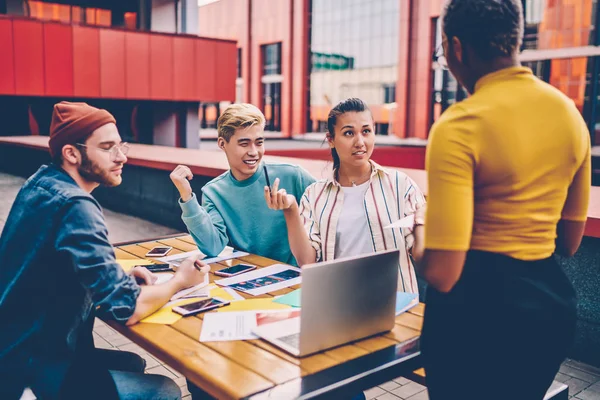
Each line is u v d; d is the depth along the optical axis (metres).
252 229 2.98
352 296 1.68
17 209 1.87
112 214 10.13
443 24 1.46
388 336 1.79
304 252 2.42
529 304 1.34
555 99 1.38
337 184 2.51
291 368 1.55
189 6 20.38
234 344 1.72
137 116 20.23
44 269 1.80
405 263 2.46
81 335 1.92
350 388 1.49
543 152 1.35
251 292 2.22
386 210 2.44
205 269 2.20
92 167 1.92
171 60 19.33
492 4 1.35
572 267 3.71
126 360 2.29
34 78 16.83
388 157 35.84
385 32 48.31
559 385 2.19
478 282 1.37
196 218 2.69
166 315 1.96
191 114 20.47
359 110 2.40
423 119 45.75
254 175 2.95
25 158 15.06
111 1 21.89
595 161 34.16
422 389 3.31
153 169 9.24
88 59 17.62
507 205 1.35
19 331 1.79
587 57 35.34
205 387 1.50
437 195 1.32
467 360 1.41
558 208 1.43
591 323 3.65
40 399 1.74
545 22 37.25
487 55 1.40
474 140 1.31
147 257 2.82
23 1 20.83
